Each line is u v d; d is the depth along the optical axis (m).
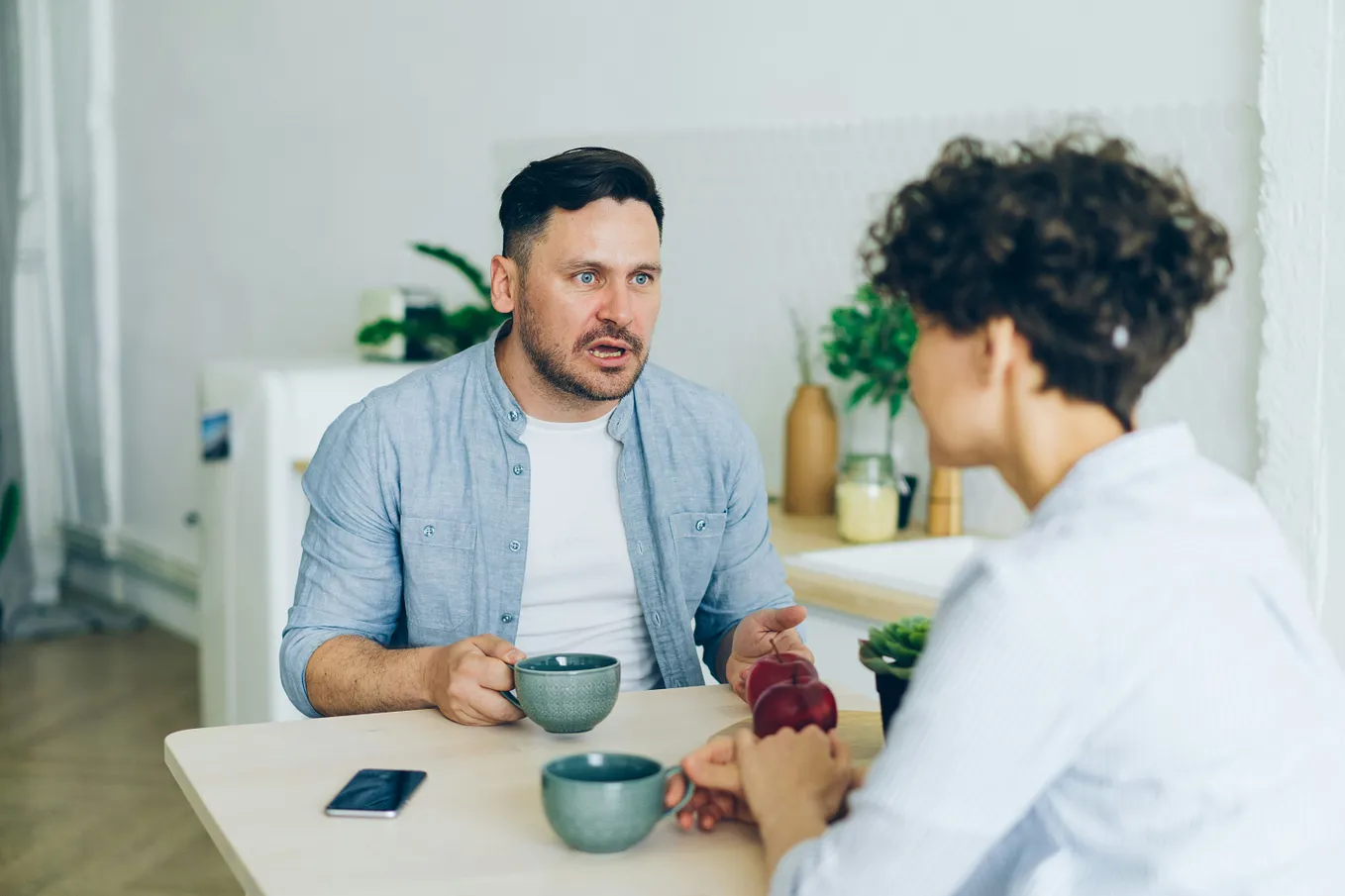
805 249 3.17
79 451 6.09
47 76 6.09
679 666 1.89
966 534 2.92
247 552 3.45
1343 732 0.98
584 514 1.86
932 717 0.93
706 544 1.93
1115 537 0.94
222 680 3.60
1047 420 1.01
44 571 6.12
